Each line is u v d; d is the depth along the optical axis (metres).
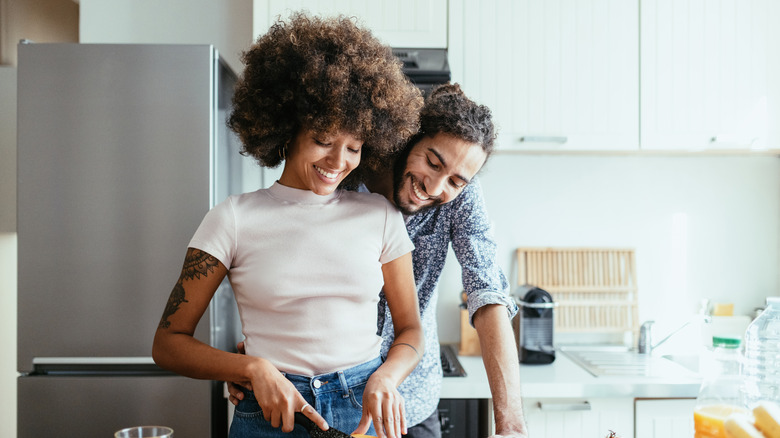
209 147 1.82
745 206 2.46
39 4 2.51
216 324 1.84
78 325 1.82
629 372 1.99
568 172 2.46
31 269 1.82
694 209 2.46
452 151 1.11
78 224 1.82
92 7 2.32
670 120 2.13
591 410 1.91
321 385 1.03
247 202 1.07
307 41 1.01
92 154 1.82
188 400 1.81
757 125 2.13
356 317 1.07
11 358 2.51
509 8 2.11
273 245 1.04
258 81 1.03
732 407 0.96
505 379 1.14
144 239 1.82
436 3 2.09
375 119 1.01
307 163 1.02
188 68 1.82
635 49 2.12
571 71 2.12
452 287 2.45
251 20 2.33
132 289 1.82
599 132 2.12
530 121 2.12
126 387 1.81
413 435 1.52
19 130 1.82
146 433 0.96
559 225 2.46
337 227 1.07
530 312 2.13
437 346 1.57
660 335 2.39
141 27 2.32
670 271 2.46
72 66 1.81
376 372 1.01
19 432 1.81
